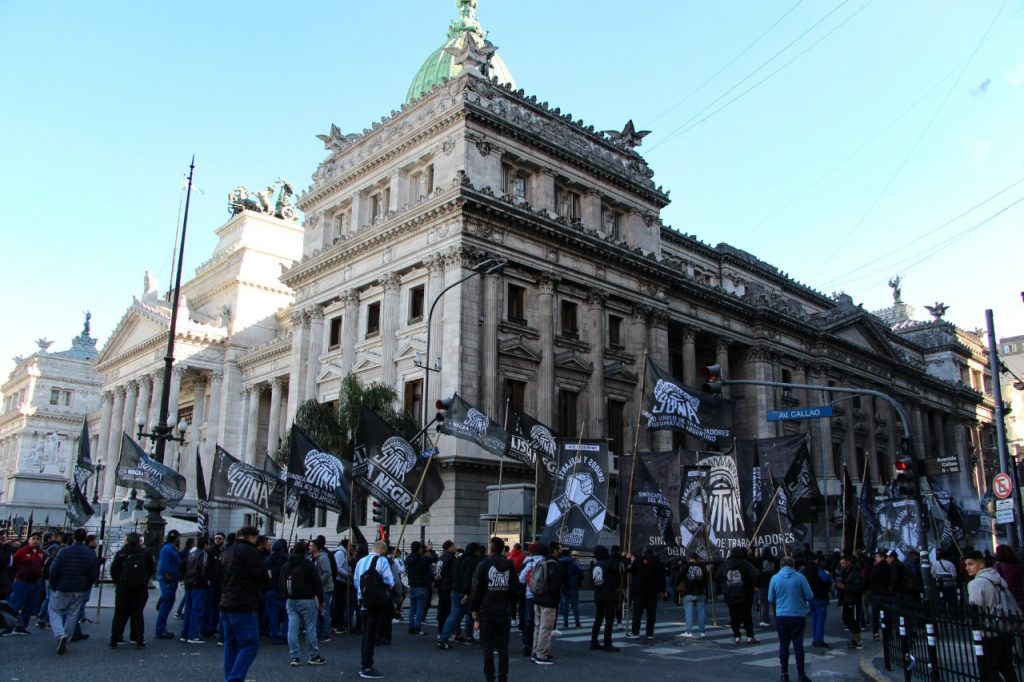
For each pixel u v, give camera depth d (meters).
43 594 24.09
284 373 74.31
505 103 54.78
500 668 15.62
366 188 59.00
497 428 31.14
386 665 18.12
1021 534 34.91
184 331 80.44
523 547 28.83
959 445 105.00
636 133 64.81
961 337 113.56
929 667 15.75
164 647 20.00
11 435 127.31
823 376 79.94
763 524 24.98
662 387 24.89
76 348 135.38
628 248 58.22
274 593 21.25
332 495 25.41
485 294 49.16
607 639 21.97
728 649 22.89
